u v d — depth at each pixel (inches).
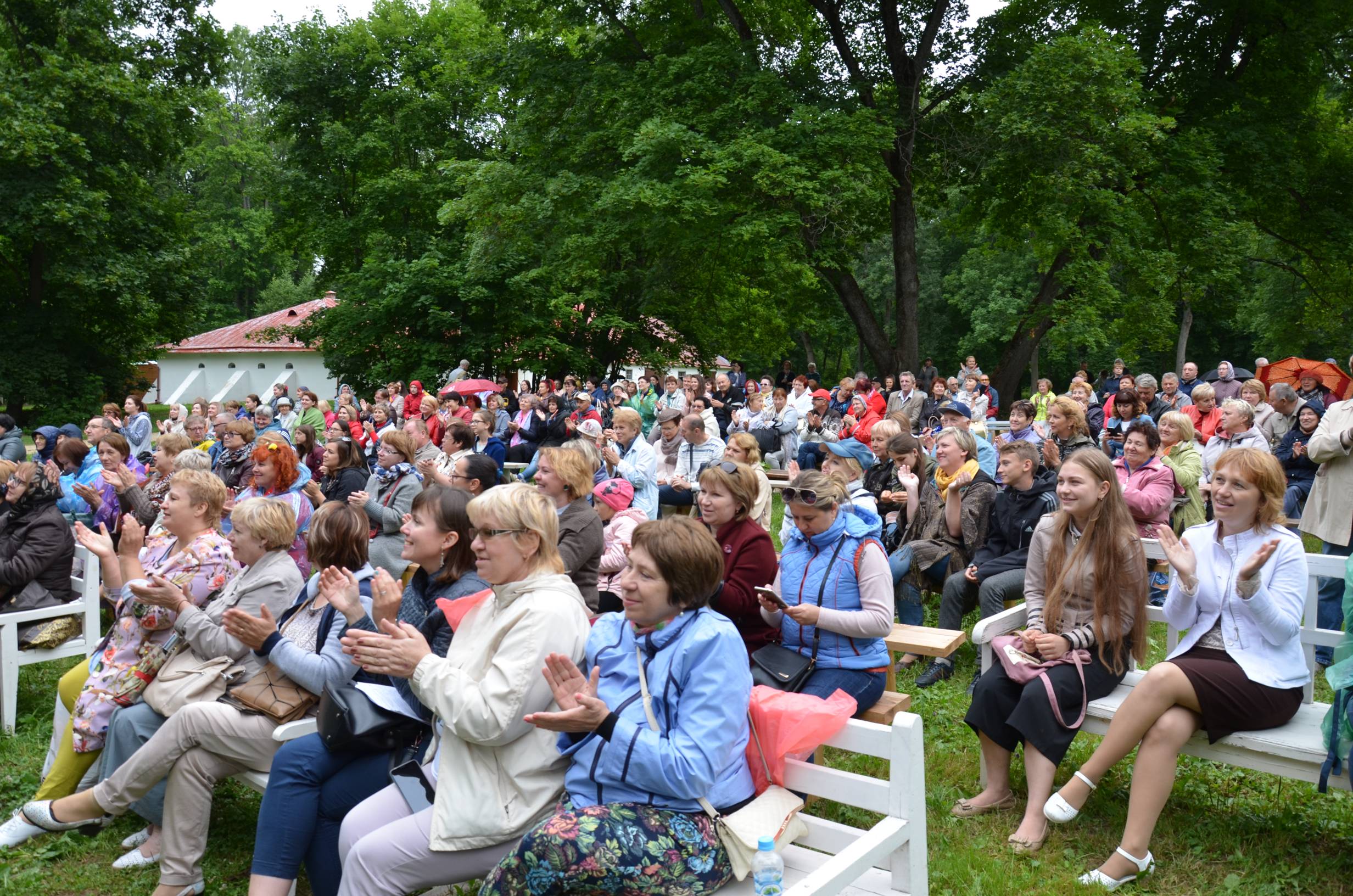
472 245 850.8
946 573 242.8
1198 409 382.3
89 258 1074.1
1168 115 756.0
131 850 159.5
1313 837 146.5
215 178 2129.7
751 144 635.5
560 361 1093.1
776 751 111.7
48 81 1035.3
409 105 1200.8
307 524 262.8
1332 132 854.5
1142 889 134.1
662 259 796.6
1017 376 845.8
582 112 766.5
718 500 165.5
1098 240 700.0
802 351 2146.9
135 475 329.1
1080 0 798.5
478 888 136.3
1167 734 135.1
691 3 814.5
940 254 1913.1
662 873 100.0
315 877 129.7
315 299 1764.3
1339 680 128.5
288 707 141.7
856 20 818.2
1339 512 249.3
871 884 111.7
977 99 705.6
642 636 112.7
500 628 118.8
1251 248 766.5
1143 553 154.9
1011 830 151.5
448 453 335.9
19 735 206.1
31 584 216.4
